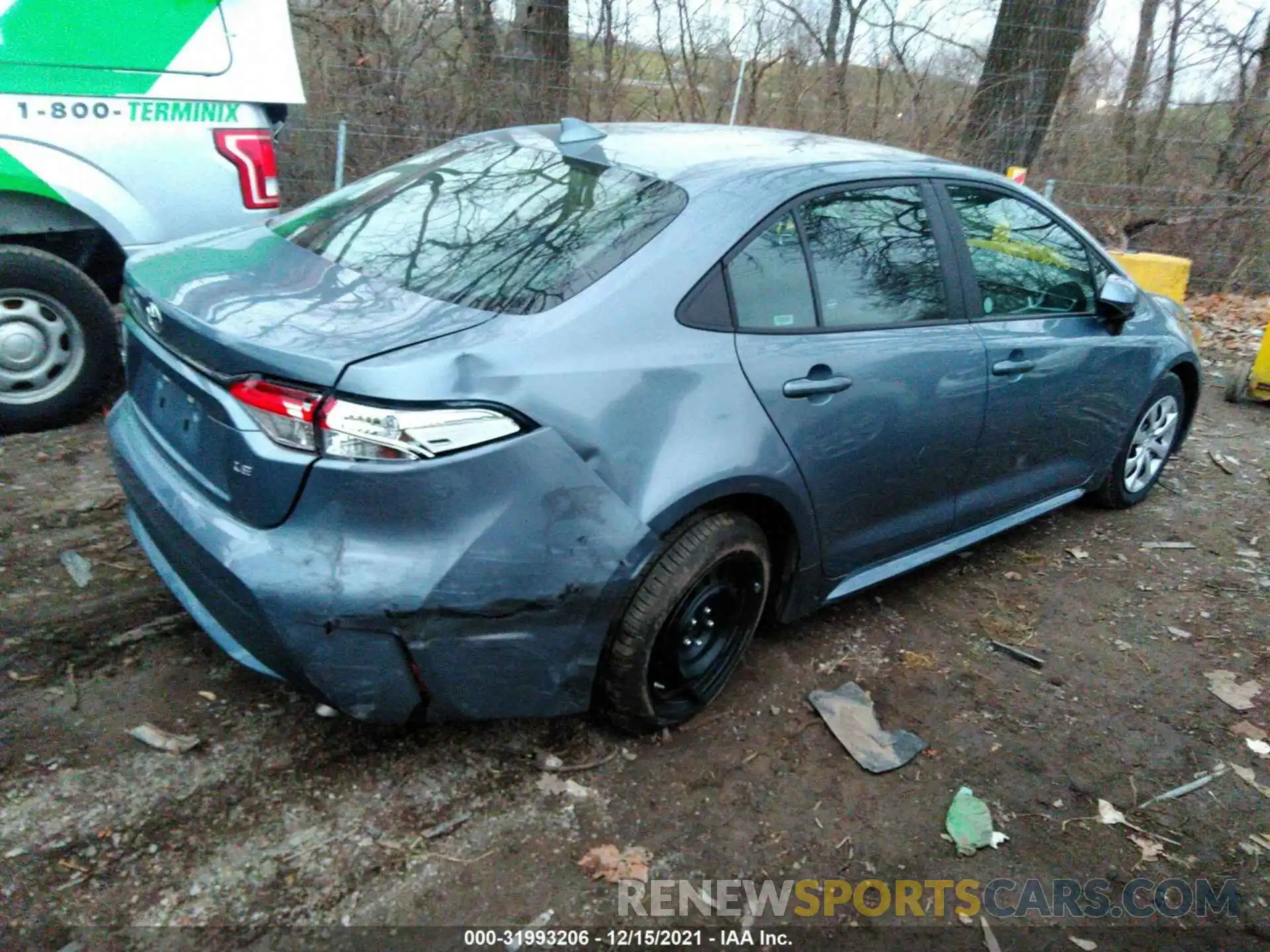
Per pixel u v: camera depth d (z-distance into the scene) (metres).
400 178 3.40
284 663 2.38
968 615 3.92
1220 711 3.45
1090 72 11.70
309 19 8.78
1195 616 4.06
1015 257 3.91
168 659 3.11
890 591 4.03
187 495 2.53
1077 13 10.35
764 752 3.00
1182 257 10.98
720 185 2.98
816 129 10.66
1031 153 10.64
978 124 10.55
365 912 2.33
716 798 2.80
